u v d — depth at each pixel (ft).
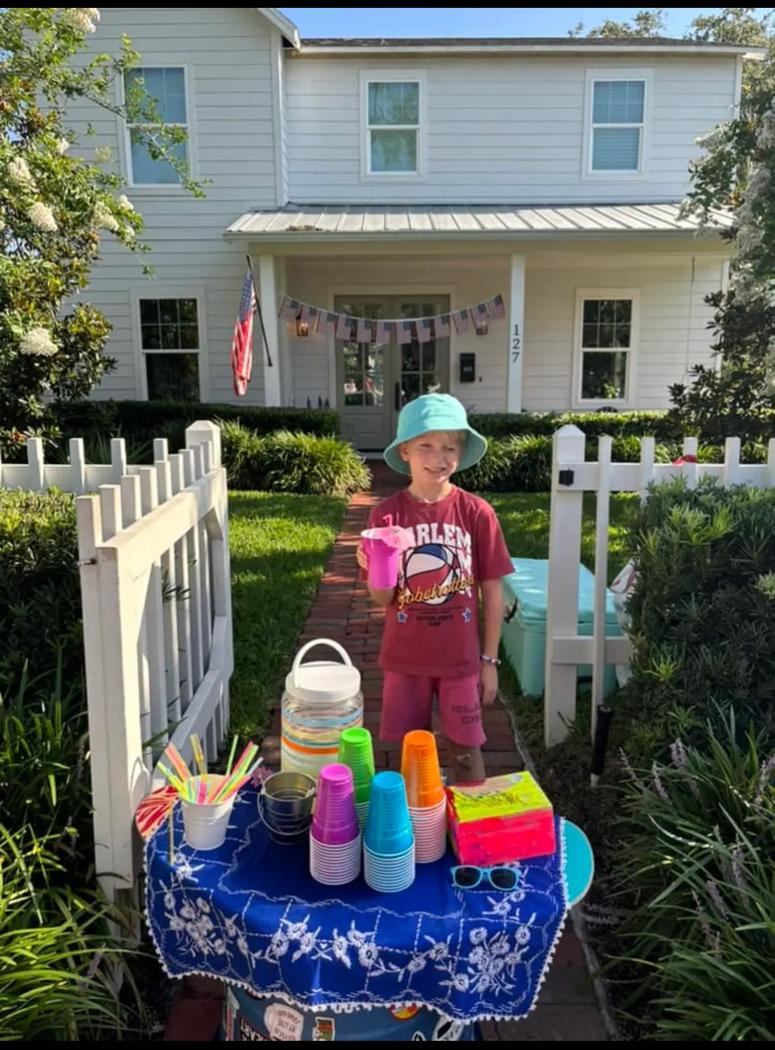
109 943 6.53
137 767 6.84
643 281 39.73
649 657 8.70
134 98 27.27
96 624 6.43
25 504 10.72
